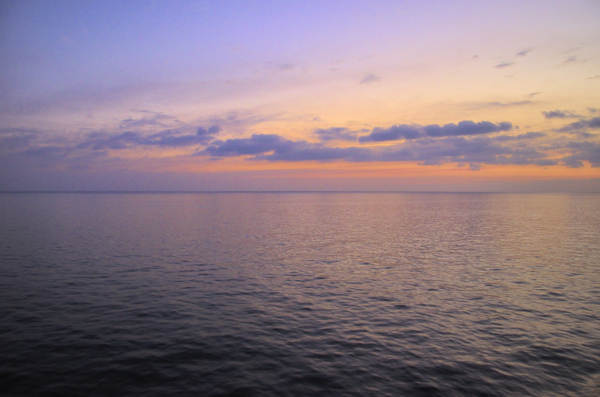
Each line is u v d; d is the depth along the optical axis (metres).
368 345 14.88
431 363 13.38
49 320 17.12
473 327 16.89
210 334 15.82
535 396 11.34
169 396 11.09
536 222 68.31
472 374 12.62
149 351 14.09
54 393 11.19
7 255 32.69
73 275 25.72
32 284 23.23
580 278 25.91
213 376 12.30
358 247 39.34
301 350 14.36
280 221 70.62
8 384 11.60
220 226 60.12
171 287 23.08
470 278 25.92
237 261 31.41
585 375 12.61
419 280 25.34
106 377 12.13
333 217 81.81
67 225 58.56
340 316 18.25
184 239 44.38
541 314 18.66
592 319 17.97
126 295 21.23
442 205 144.88
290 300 20.77
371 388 11.66
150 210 103.25
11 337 15.12
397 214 92.00
